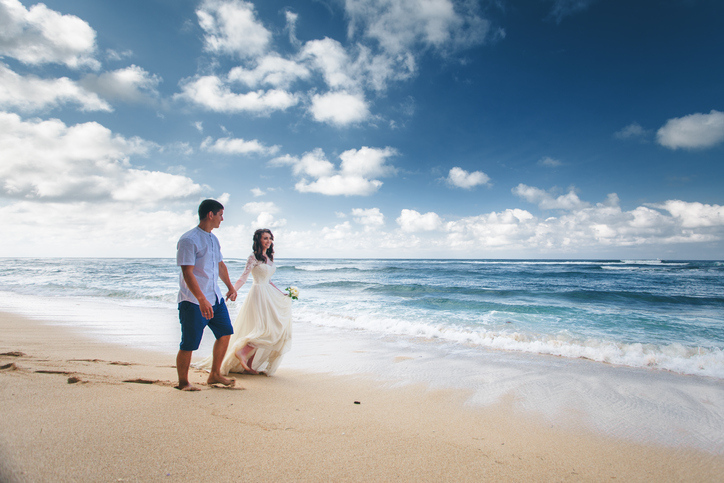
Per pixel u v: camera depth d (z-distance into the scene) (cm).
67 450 170
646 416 314
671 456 239
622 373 466
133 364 409
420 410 302
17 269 3331
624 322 916
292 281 2342
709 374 469
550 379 428
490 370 467
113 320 816
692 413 325
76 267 3825
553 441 253
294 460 189
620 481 200
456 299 1470
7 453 160
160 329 714
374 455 204
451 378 422
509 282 2367
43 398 236
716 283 2239
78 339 598
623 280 2478
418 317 978
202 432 211
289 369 450
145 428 207
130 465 164
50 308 1008
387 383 391
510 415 304
